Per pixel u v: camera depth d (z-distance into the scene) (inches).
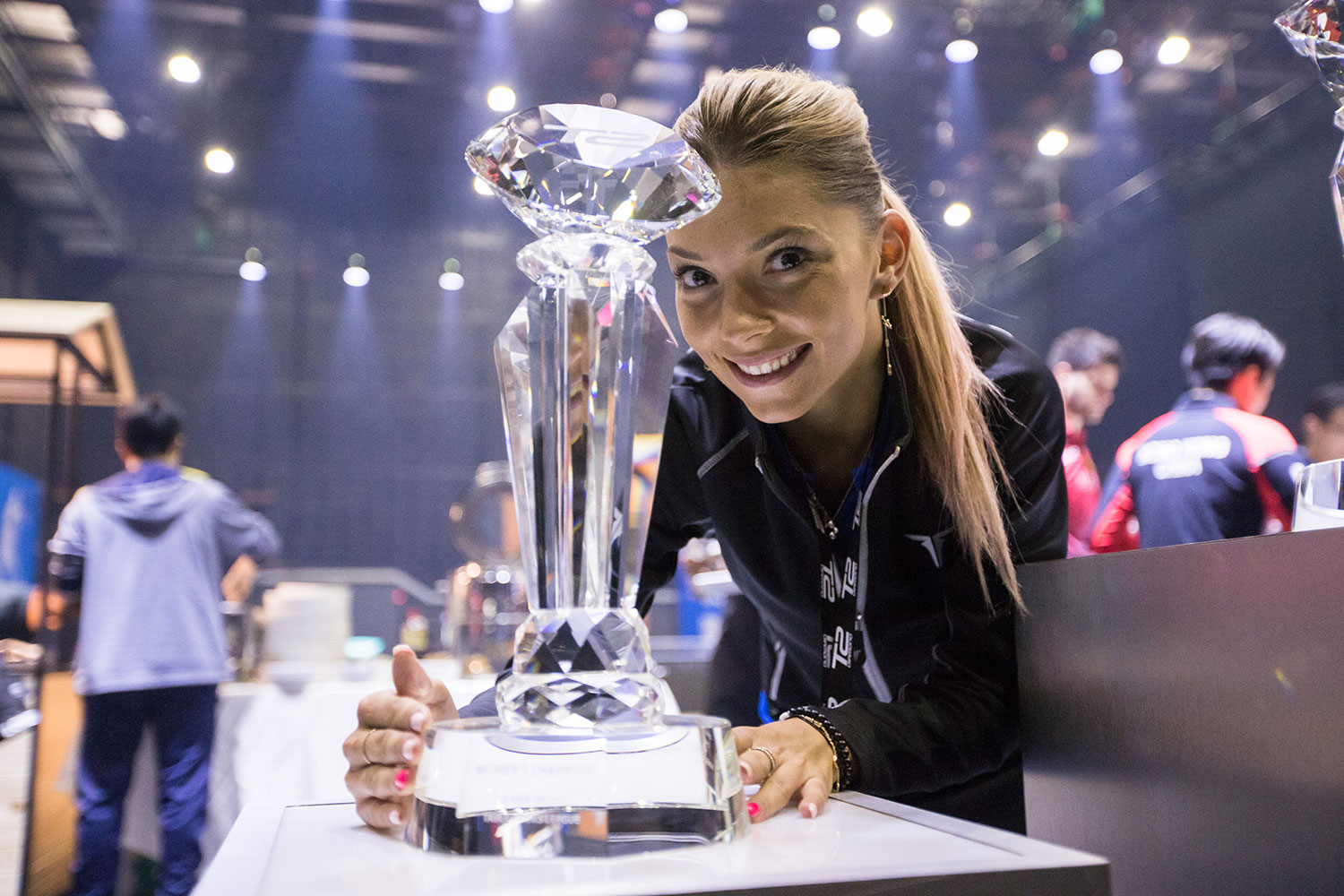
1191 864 18.2
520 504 15.8
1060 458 31.4
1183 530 74.1
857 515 30.8
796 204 22.2
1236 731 17.1
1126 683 20.1
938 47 272.2
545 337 15.7
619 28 275.1
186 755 88.0
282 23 281.6
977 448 28.0
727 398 32.4
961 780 25.8
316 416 443.5
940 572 30.3
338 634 91.8
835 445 31.9
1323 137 270.8
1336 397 90.7
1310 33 21.4
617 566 15.5
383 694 18.3
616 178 14.9
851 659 31.8
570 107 15.1
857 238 24.1
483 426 456.8
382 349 449.1
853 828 15.1
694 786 13.7
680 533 36.9
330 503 446.0
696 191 15.3
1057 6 256.1
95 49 285.0
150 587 90.7
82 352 103.3
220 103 327.6
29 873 88.0
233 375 434.9
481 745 13.9
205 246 419.2
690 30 270.8
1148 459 76.9
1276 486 71.9
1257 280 298.0
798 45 275.3
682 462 34.4
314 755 86.5
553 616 15.0
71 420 104.9
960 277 37.4
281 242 429.7
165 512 93.4
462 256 451.8
